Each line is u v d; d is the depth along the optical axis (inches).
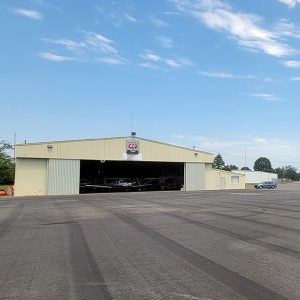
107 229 550.6
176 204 1041.5
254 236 468.4
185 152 2433.6
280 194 1696.6
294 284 263.6
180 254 368.2
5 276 297.3
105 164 2561.5
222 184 2615.7
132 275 293.3
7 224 630.5
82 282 276.4
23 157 1959.9
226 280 275.0
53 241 454.0
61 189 2016.5
